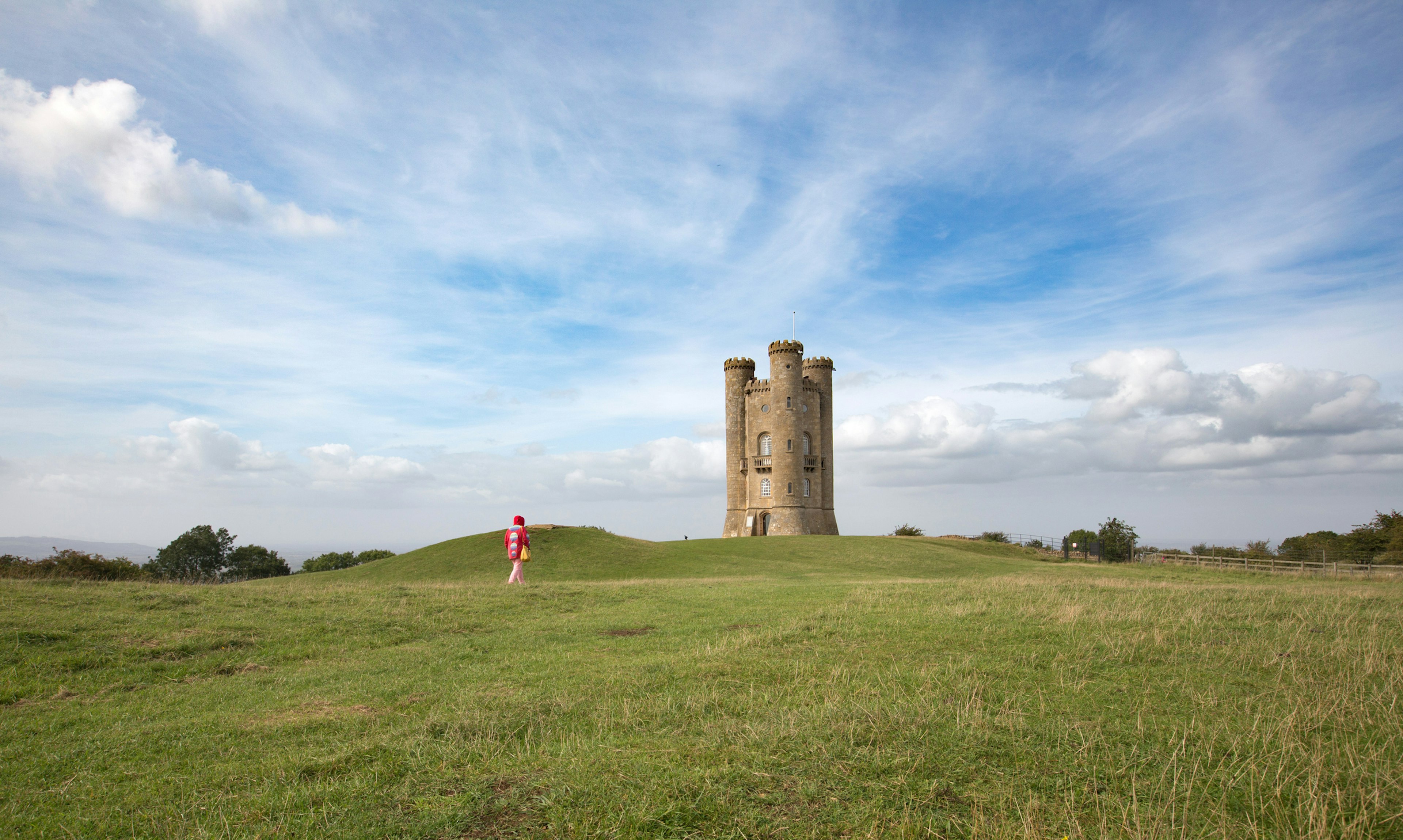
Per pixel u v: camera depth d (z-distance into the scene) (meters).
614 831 5.61
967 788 6.38
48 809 6.64
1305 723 8.00
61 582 20.64
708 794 6.20
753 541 60.00
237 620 15.70
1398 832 5.64
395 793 6.51
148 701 10.26
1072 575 38.06
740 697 9.49
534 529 55.34
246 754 8.00
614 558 48.69
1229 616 14.98
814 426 82.19
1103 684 9.82
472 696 9.93
